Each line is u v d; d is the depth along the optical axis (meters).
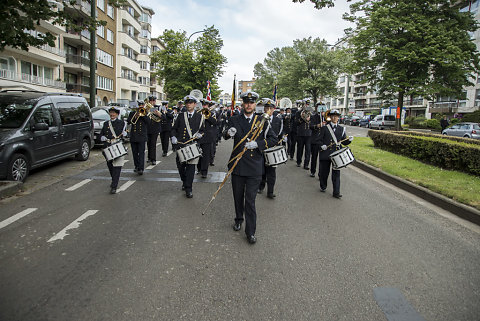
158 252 4.07
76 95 10.61
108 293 3.16
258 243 4.45
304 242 4.53
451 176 8.42
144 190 7.08
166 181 7.97
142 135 8.53
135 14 47.56
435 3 23.12
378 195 7.36
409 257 4.18
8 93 8.74
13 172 7.19
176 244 4.32
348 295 3.26
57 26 26.73
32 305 2.94
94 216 5.34
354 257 4.11
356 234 4.90
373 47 24.36
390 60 24.23
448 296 3.32
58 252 4.01
